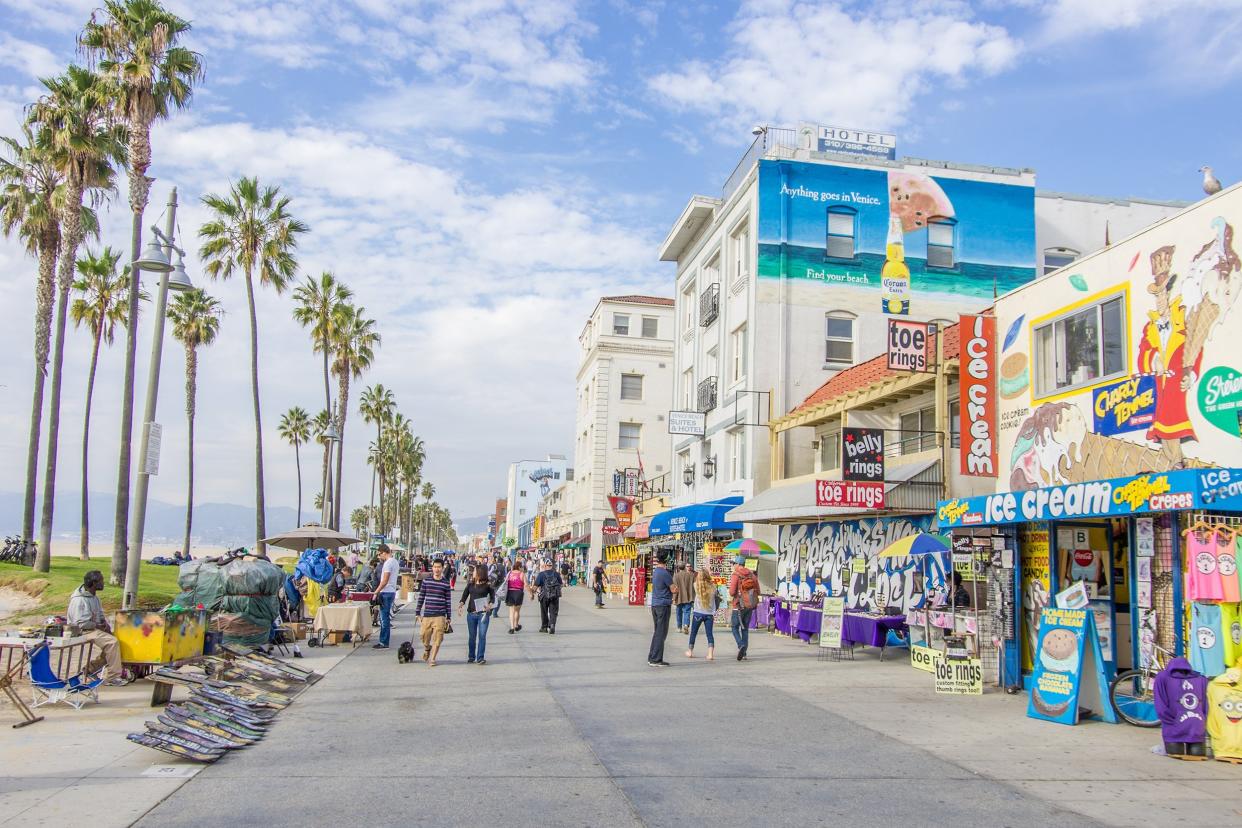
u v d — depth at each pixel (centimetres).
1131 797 705
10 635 1179
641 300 5444
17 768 738
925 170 2836
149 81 2547
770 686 1299
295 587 1969
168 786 685
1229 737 827
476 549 16475
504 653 1702
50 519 2722
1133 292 1221
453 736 898
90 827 576
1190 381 1107
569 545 5766
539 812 629
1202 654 905
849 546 2164
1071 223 3008
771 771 771
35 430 3262
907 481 1770
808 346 2716
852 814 644
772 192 2756
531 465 12019
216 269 3788
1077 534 1232
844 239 2792
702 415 3053
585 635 2122
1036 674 1070
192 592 1480
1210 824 636
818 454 2506
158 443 1479
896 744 899
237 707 970
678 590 1727
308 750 826
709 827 604
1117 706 1023
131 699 1076
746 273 2828
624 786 708
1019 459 1448
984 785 738
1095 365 1295
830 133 2964
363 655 1644
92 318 4391
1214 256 1086
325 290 4812
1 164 3044
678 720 1010
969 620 1372
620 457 5278
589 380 5653
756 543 2233
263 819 600
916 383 1819
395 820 603
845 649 1809
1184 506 907
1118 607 1204
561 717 1016
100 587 1173
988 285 2811
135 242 2631
